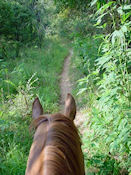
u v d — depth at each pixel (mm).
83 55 9062
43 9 22484
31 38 17031
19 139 5160
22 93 6902
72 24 19703
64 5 12648
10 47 13953
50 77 10477
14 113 6273
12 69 10578
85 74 9555
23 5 17219
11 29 14695
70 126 2008
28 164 1796
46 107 7133
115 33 3018
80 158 1948
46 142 1811
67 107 2410
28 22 16141
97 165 4137
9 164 4316
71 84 9820
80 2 11422
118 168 3758
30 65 11789
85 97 7352
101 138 4359
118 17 5859
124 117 3371
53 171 1576
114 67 3631
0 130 5188
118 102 3529
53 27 27266
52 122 1982
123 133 3164
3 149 4719
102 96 3402
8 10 14383
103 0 3402
